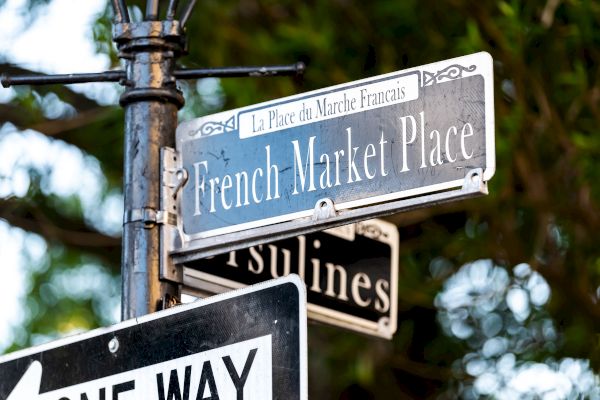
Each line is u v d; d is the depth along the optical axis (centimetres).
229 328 385
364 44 886
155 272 444
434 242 898
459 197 397
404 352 935
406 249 899
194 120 449
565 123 848
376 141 413
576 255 873
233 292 386
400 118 410
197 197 444
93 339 421
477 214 866
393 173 408
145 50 464
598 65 856
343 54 884
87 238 946
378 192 409
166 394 398
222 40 877
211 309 391
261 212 430
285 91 850
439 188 401
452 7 869
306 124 426
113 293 963
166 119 459
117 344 414
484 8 848
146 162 453
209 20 879
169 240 446
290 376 367
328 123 422
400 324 926
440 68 407
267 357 373
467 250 883
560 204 858
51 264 954
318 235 541
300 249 533
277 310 375
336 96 422
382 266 563
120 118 916
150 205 449
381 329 557
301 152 425
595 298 876
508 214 872
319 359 930
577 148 832
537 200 854
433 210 868
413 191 404
